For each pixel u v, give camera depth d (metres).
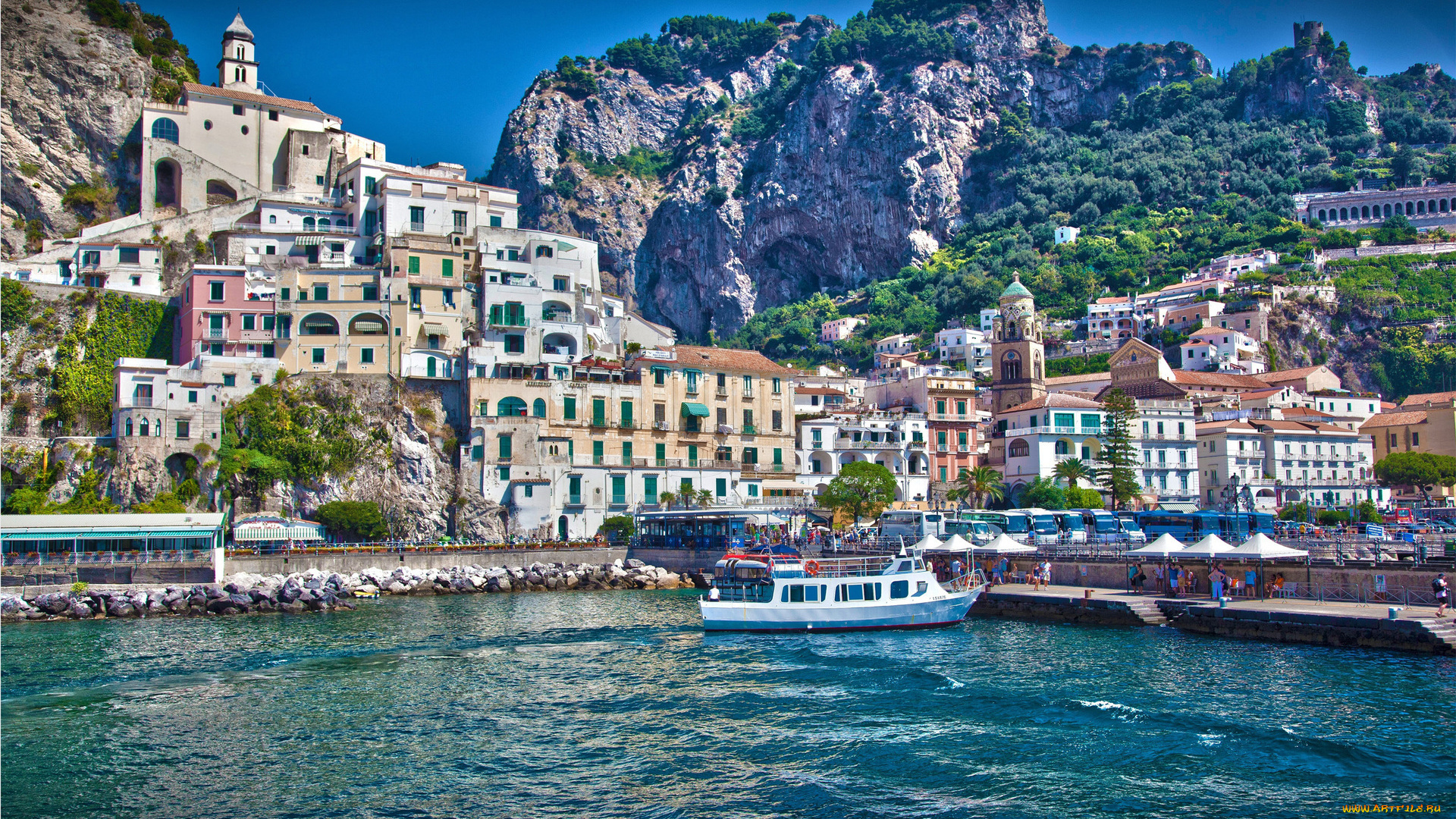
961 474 135.88
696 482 118.38
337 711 44.78
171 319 118.50
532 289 124.69
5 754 38.59
